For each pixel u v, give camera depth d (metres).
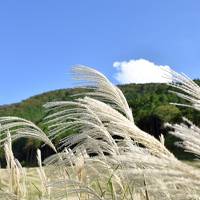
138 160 1.29
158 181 1.31
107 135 2.71
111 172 2.77
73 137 2.96
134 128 1.84
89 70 2.92
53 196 3.10
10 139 3.63
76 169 3.15
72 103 2.79
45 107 2.89
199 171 1.20
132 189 2.42
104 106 2.41
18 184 3.57
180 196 1.31
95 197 2.34
